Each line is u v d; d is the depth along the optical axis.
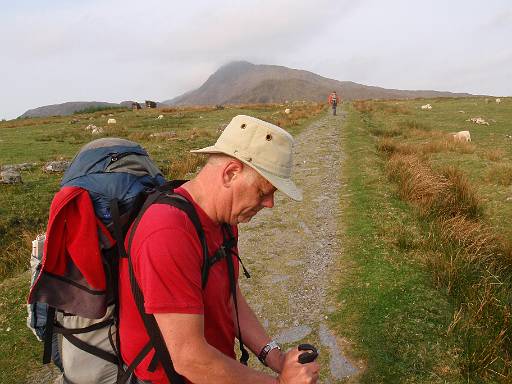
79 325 1.90
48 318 1.98
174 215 1.62
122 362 1.90
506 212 9.24
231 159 1.73
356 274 5.91
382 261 6.14
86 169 1.90
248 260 6.75
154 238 1.56
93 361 1.92
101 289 1.79
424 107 37.88
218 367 1.59
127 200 1.82
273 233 7.88
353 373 4.07
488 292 4.83
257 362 4.41
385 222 7.71
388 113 33.69
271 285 5.91
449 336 4.41
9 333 5.01
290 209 9.18
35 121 40.50
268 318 5.13
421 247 6.54
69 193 1.78
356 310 5.05
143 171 2.00
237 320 2.20
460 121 27.72
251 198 1.77
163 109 49.38
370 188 9.99
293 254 6.91
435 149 16.02
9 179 12.20
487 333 4.39
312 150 16.28
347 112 35.09
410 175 10.35
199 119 34.09
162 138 21.41
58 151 19.42
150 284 1.53
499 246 6.98
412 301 5.05
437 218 7.82
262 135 1.72
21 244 8.43
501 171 12.30
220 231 1.86
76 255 1.75
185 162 14.27
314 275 6.10
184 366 1.57
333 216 8.53
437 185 9.46
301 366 1.75
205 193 1.77
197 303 1.57
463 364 4.01
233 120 1.80
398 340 4.42
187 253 1.57
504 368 3.93
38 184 12.31
